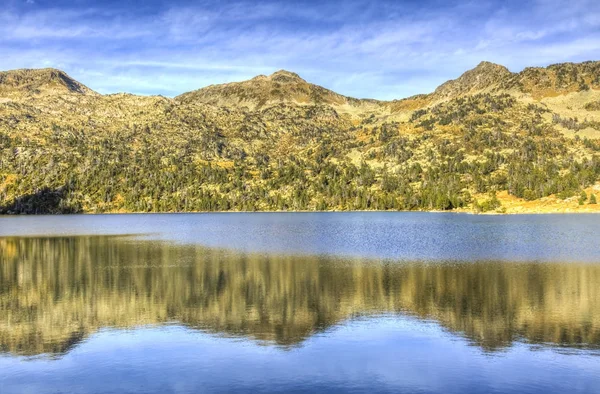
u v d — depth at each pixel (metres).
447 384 30.67
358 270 73.06
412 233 141.62
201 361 34.91
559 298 52.94
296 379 31.53
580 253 90.75
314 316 46.59
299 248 106.44
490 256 87.81
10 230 178.25
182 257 92.12
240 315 47.34
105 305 51.94
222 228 184.00
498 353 36.06
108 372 33.06
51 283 64.75
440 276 67.12
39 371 33.38
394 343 38.41
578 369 32.91
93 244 121.25
